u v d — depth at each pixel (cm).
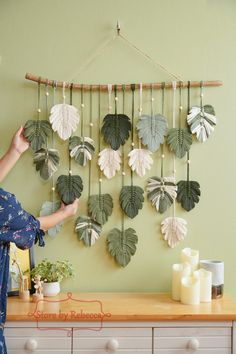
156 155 185
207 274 165
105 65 186
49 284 172
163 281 183
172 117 186
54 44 186
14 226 142
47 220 166
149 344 147
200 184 186
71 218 183
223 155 187
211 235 185
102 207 182
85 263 183
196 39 188
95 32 187
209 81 185
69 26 186
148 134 181
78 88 184
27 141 177
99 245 183
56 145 183
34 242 154
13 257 174
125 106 186
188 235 185
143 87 184
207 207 186
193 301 160
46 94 184
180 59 188
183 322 147
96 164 184
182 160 186
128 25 187
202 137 183
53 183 183
